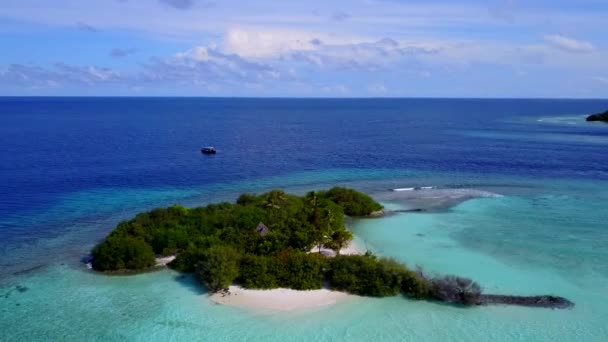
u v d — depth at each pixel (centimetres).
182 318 3684
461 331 3497
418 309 3828
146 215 5581
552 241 5478
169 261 4816
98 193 7988
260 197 6519
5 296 4053
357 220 6325
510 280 4388
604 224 6162
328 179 9406
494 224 6166
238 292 4112
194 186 8669
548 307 3850
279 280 4212
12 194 7794
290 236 4884
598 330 3512
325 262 4312
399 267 4203
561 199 7562
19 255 5050
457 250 5191
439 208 6981
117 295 4078
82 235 5753
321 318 3694
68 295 4078
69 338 3403
